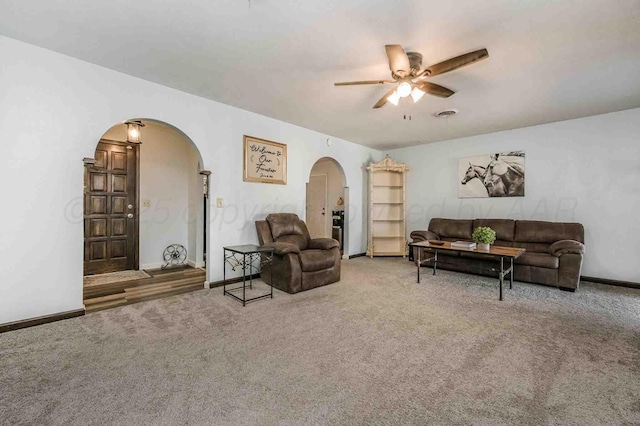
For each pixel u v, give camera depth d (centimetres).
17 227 238
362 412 143
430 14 196
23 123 240
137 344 212
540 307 294
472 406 148
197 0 186
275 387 163
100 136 278
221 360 191
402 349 207
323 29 215
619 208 387
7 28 219
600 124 400
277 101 360
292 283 337
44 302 250
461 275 431
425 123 448
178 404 148
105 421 136
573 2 183
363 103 365
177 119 329
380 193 616
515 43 229
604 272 397
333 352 203
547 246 412
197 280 400
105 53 254
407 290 353
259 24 210
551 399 153
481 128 473
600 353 202
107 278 410
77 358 192
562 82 300
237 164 386
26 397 152
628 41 225
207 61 265
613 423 136
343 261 549
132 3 190
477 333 234
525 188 464
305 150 478
